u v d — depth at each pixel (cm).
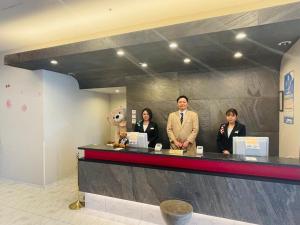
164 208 228
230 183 237
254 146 255
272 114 372
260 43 278
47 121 437
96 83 510
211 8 304
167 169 266
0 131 485
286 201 217
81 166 321
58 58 343
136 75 469
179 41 266
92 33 387
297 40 269
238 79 392
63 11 304
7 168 478
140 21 341
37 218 302
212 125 409
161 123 448
